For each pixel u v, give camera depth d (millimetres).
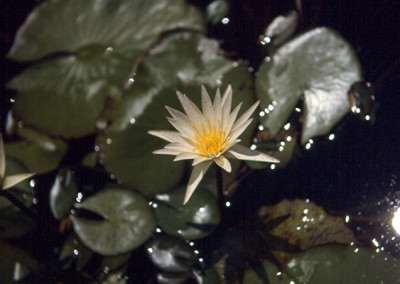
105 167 1402
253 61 1476
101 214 1385
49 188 1417
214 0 1501
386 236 1376
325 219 1391
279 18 1481
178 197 1391
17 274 1362
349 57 1431
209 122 1349
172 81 1420
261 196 1414
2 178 1343
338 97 1421
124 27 1453
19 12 1491
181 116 1347
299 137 1430
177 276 1370
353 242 1377
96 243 1369
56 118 1427
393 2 1495
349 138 1429
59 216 1394
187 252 1371
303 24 1485
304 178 1417
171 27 1455
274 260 1371
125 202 1388
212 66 1429
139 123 1409
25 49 1447
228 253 1385
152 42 1451
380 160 1416
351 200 1401
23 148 1424
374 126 1430
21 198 1398
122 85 1437
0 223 1385
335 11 1493
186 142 1346
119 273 1373
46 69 1440
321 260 1355
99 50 1445
